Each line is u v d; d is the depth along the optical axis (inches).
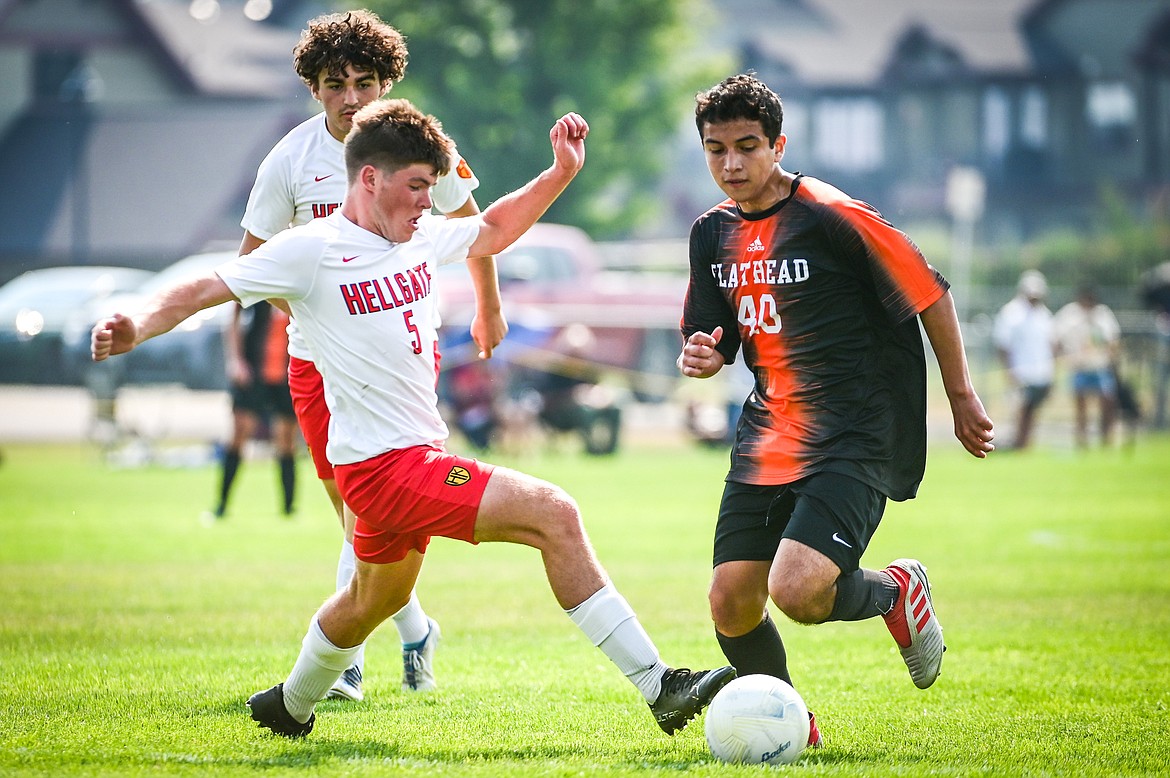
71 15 6072.8
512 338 2824.8
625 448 3157.0
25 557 1476.4
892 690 860.0
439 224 698.2
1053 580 1339.8
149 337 612.4
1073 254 4968.0
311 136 804.0
